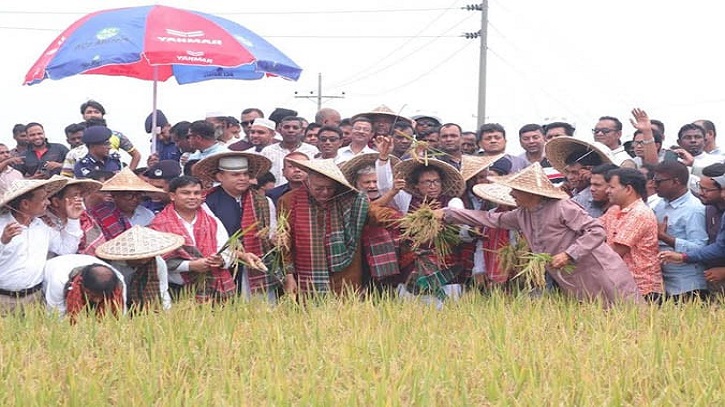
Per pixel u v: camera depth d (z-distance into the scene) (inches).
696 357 207.3
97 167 332.2
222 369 198.8
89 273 246.7
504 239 282.0
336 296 271.4
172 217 274.2
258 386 189.9
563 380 191.0
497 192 279.7
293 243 281.1
